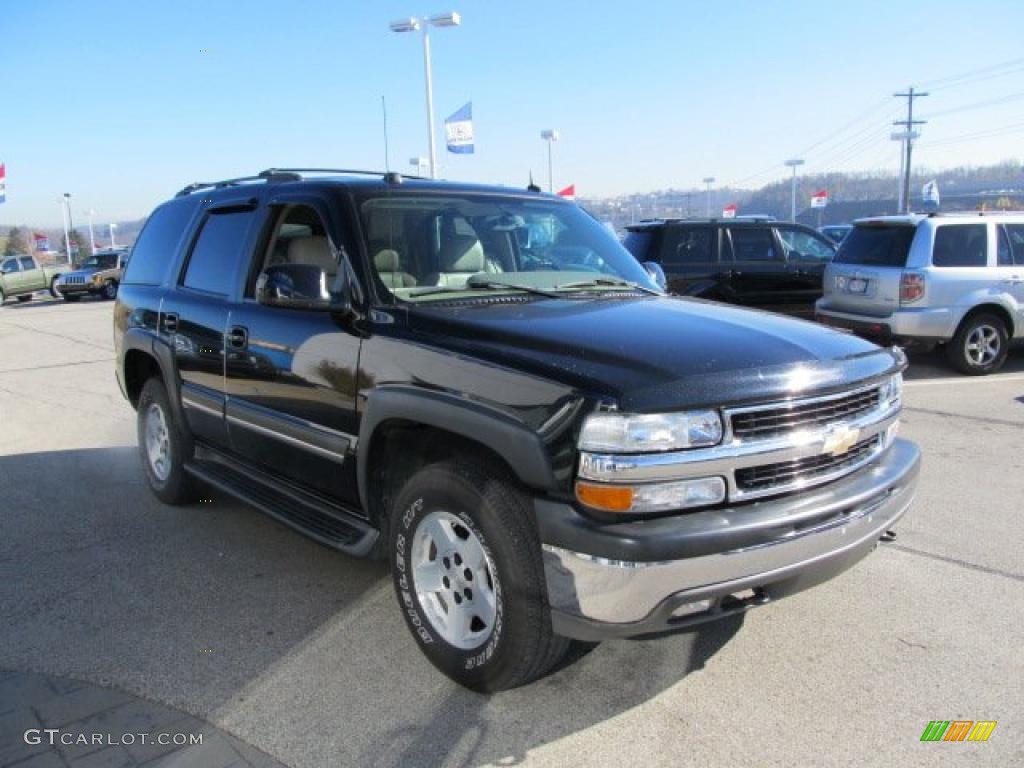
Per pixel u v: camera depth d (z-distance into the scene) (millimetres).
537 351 2879
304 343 3717
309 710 2998
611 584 2572
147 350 5133
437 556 3158
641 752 2746
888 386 3270
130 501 5430
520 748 2773
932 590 3885
